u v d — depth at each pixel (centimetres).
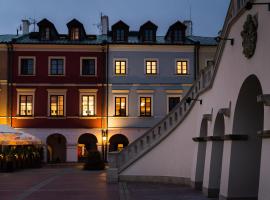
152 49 4312
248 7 1172
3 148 3481
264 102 1088
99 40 4484
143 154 2423
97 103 4262
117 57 4291
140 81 4288
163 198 1739
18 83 4231
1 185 2295
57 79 4259
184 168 2253
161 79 4303
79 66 4275
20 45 4234
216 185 1770
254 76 1266
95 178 2695
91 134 4253
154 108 4275
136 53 4303
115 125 4247
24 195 1861
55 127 4238
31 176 2881
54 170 3456
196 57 4319
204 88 1908
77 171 3331
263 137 1122
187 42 4431
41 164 4006
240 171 1450
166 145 2370
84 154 4488
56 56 4269
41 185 2288
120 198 1742
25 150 3719
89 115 4250
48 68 4259
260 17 1175
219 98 1675
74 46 4266
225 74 1573
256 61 1212
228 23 1474
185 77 4312
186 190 2014
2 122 4194
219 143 1783
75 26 4428
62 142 4488
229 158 1456
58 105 4266
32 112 4228
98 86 4275
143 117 4259
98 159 3481
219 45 1645
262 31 1160
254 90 1372
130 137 4247
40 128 4225
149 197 1769
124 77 4288
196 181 2047
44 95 4250
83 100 4272
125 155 2461
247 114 1448
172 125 2359
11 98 4216
